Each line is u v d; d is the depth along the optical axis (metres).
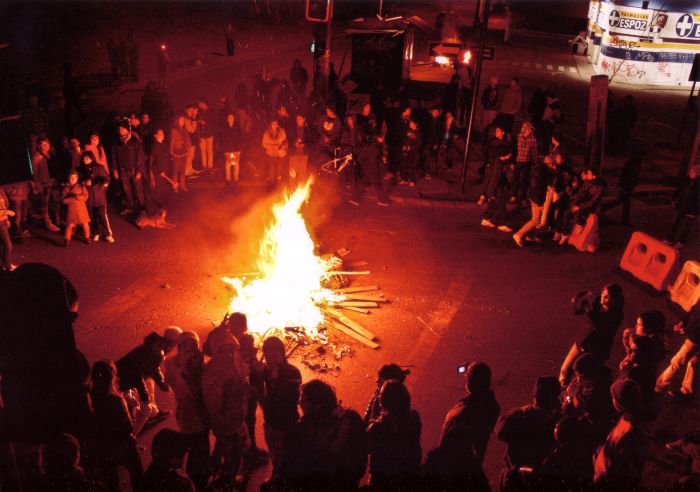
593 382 6.69
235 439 7.32
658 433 8.67
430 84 26.91
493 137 14.97
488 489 6.23
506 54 36.81
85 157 13.07
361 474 6.25
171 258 13.12
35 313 5.11
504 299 12.27
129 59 26.05
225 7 42.09
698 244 15.18
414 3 45.84
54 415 5.43
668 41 32.12
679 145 23.12
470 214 16.25
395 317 11.42
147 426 8.47
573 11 46.91
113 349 10.09
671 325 11.62
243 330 7.62
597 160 17.42
